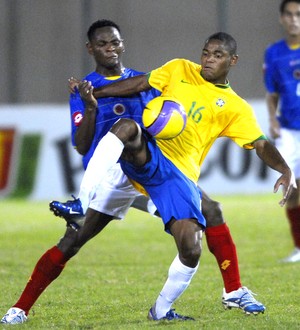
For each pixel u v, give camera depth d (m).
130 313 24.17
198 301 26.20
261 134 22.58
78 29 77.31
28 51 77.25
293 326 21.64
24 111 62.31
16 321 22.78
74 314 24.20
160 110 21.33
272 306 25.00
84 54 69.81
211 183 63.66
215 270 33.06
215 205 23.38
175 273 21.92
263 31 79.25
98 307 25.33
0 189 62.53
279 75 38.22
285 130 38.59
